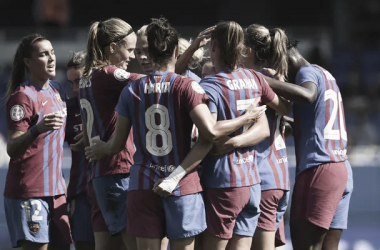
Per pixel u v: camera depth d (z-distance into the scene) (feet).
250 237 57.67
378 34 232.12
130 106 54.08
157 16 248.32
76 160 67.41
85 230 66.85
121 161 59.41
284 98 59.26
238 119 53.52
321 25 247.50
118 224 59.26
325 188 61.11
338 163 61.93
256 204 56.95
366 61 212.43
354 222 103.45
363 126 153.89
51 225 64.49
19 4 253.44
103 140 58.59
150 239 53.42
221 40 55.83
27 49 63.10
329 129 61.93
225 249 58.23
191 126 53.93
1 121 173.58
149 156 53.57
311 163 61.52
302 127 62.59
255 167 57.26
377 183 105.19
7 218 64.95
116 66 59.57
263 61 61.00
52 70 63.72
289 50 63.31
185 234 53.06
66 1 228.02
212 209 55.57
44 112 63.31
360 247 101.14
